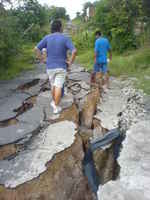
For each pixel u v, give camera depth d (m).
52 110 5.17
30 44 17.38
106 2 14.15
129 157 3.58
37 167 3.27
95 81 7.47
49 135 4.11
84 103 5.83
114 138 4.28
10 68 9.92
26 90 7.00
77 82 7.66
